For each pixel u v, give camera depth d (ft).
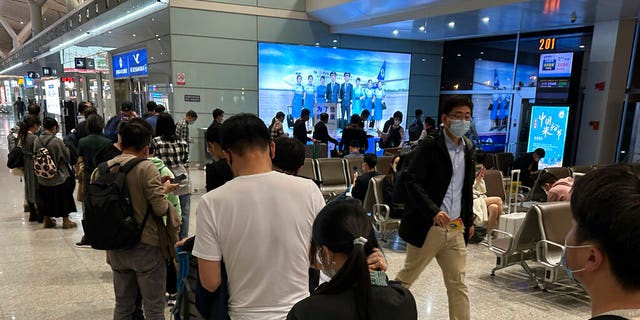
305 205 4.60
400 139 31.58
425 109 38.65
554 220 11.71
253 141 4.50
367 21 28.78
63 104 45.03
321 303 3.05
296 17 31.01
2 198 21.99
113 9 31.53
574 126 28.14
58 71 65.16
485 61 34.37
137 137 7.73
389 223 15.58
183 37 27.66
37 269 12.55
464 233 8.43
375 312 3.03
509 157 25.44
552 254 11.63
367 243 3.25
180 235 12.63
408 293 3.31
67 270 12.50
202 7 27.86
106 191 7.01
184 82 28.14
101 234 6.91
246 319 4.34
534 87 30.58
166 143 12.31
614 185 2.13
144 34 31.22
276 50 30.76
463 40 36.22
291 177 4.74
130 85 37.01
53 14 85.51
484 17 24.64
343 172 20.70
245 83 30.07
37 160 15.48
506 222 15.81
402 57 36.45
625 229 1.99
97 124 13.34
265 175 4.50
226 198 4.31
